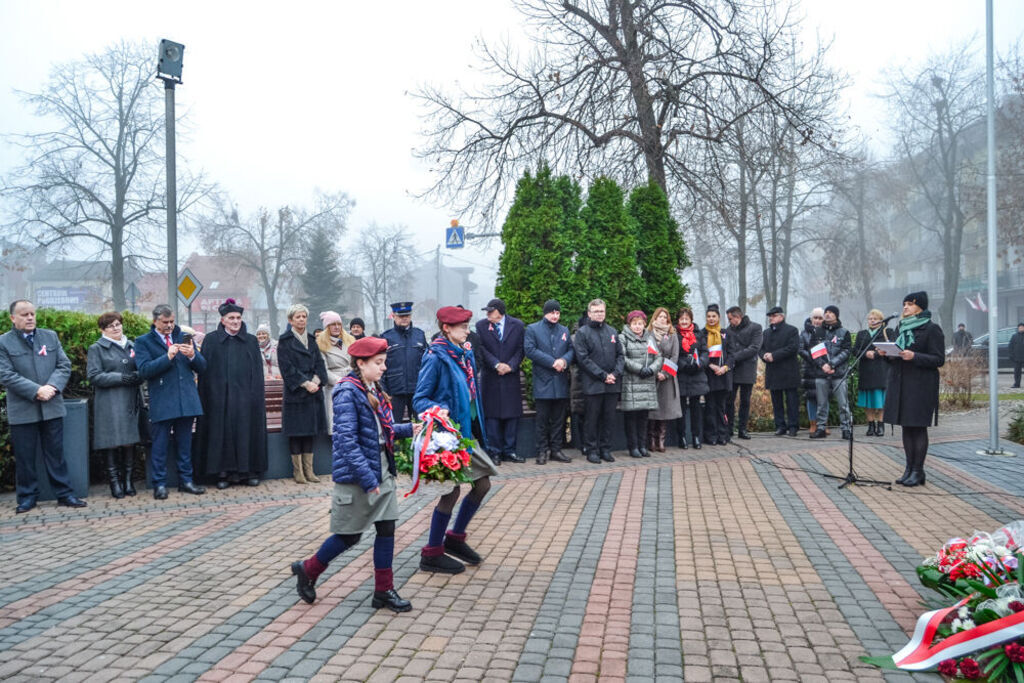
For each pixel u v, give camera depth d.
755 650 4.26
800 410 14.43
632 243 12.36
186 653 4.27
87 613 4.91
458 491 5.67
